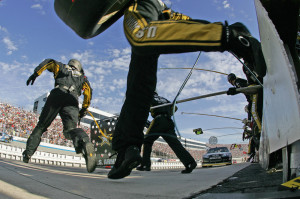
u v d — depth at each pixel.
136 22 1.15
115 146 1.58
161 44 1.04
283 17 1.05
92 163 3.05
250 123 5.21
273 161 1.87
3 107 23.36
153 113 3.68
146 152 3.78
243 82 3.48
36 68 3.14
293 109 0.93
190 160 3.62
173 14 1.51
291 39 1.10
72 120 3.26
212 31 1.01
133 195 1.45
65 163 15.09
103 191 1.60
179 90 1.53
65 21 1.45
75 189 1.62
